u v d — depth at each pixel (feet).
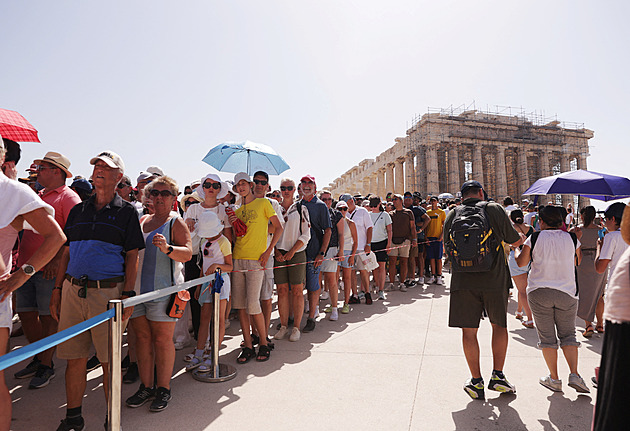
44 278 13.48
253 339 17.66
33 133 14.02
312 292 19.84
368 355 15.98
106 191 10.55
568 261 12.45
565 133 160.04
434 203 33.47
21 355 5.85
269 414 11.05
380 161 186.91
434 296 28.12
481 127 147.84
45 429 10.35
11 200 7.88
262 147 18.81
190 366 14.39
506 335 12.10
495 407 11.41
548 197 131.03
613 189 14.44
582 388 12.00
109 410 8.39
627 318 4.67
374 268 26.32
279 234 16.20
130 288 10.31
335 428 10.28
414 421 10.62
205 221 13.98
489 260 11.59
